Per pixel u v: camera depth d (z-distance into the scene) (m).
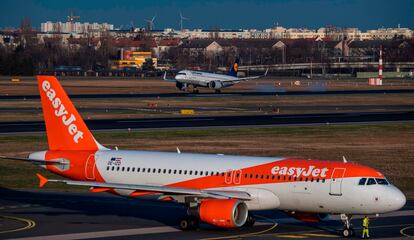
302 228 172.25
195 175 174.12
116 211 192.00
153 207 197.38
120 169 182.75
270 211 192.88
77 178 188.25
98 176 185.25
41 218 182.12
